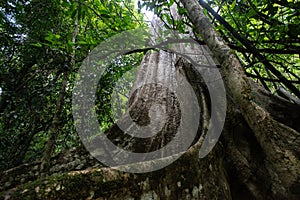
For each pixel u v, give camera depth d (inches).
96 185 49.5
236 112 91.4
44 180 47.1
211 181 67.2
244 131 86.4
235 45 107.9
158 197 55.2
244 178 75.6
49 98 149.4
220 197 65.2
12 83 119.2
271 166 72.4
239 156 80.0
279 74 106.5
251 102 65.4
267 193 69.0
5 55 118.4
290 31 85.3
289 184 57.7
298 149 72.0
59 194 45.1
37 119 130.8
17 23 110.9
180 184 60.2
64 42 94.3
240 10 104.7
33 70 131.7
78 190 47.3
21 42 113.0
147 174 57.1
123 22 97.3
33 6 117.3
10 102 116.3
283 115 91.7
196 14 87.2
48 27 121.6
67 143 173.0
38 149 145.8
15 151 116.5
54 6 120.2
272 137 61.5
